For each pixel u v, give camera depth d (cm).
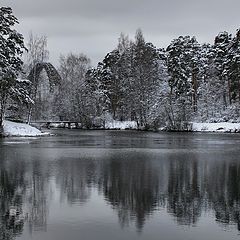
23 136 5519
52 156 3275
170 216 1540
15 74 4969
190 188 2027
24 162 2902
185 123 7312
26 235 1339
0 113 5294
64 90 9319
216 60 8731
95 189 1992
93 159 3103
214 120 7981
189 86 8294
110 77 8875
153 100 7950
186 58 8394
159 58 10844
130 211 1603
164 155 3397
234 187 2050
